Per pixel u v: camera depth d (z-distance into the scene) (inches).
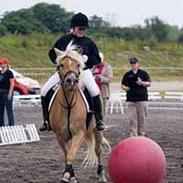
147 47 2691.9
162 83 2053.4
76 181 447.5
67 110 450.3
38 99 1380.4
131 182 388.8
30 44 2502.5
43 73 2143.2
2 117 842.8
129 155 389.1
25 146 698.8
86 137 478.9
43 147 686.5
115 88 1742.1
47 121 479.2
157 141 740.7
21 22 2886.3
